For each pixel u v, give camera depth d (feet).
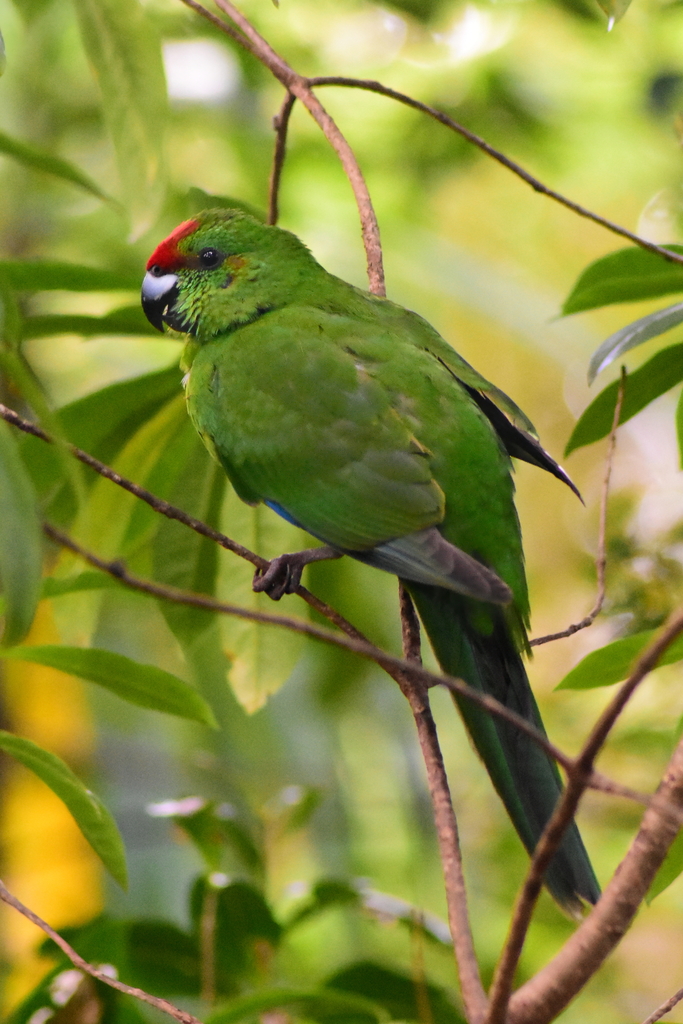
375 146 38.45
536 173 42.75
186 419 22.33
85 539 11.50
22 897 29.66
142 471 22.29
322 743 34.19
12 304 11.53
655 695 30.60
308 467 19.69
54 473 21.30
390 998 21.09
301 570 19.65
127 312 22.39
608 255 18.70
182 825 22.03
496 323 33.22
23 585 10.91
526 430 20.15
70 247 36.70
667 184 40.57
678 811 10.03
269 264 22.30
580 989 11.37
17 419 14.60
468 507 19.19
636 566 23.63
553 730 34.53
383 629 31.53
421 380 19.94
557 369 39.50
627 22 37.19
